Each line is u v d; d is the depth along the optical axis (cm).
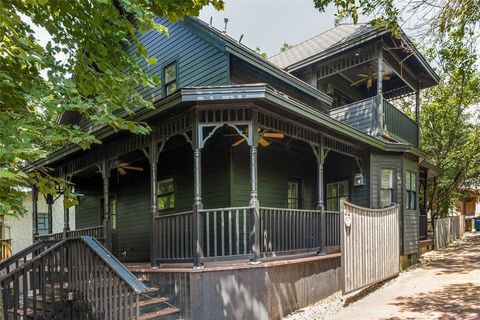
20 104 452
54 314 564
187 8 450
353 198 1047
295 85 970
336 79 1289
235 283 571
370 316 586
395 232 915
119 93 493
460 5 642
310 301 690
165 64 1031
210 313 554
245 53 839
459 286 755
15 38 400
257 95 575
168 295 593
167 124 678
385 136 1088
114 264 523
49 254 574
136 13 425
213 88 575
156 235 659
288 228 712
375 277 782
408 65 1261
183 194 902
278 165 960
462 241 1636
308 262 696
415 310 605
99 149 865
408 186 1129
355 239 715
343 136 863
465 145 1803
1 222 1466
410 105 1950
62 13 421
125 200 1125
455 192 2059
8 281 538
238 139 805
